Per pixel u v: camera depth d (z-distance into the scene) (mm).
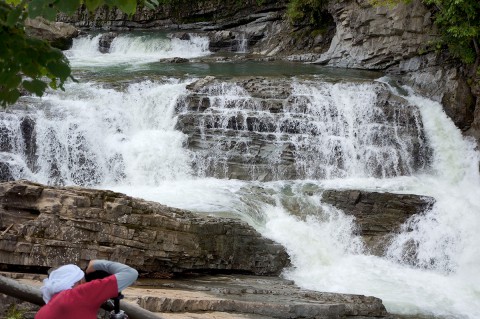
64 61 4426
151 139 19219
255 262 13984
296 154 19594
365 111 21000
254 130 20016
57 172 18359
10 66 4332
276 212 16500
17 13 4098
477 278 15492
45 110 18641
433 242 16484
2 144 17875
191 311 9930
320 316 11109
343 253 16078
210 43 31484
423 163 21062
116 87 20484
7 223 10719
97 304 4445
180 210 12859
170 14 34625
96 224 11148
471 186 20453
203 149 19562
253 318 10305
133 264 11609
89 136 18844
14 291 4688
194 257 12562
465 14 22625
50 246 10781
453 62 23844
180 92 20438
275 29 31562
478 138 21547
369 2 25312
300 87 21141
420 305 13930
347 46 27203
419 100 22422
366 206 16906
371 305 12055
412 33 24828
